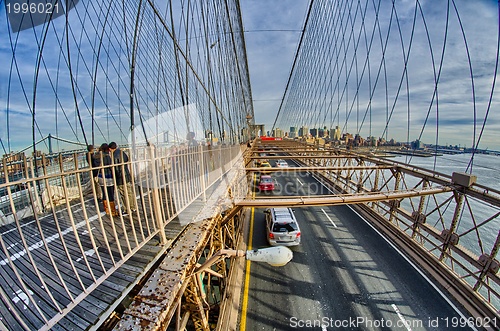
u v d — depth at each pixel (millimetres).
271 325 6074
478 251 11078
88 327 2131
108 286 2596
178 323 2701
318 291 7207
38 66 5457
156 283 2615
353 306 6633
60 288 2592
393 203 10727
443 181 7648
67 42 5320
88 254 3260
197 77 10070
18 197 5148
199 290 3750
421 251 8695
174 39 6848
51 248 3557
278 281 7668
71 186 6941
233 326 6062
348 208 14016
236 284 7520
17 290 2592
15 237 4133
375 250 9406
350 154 16203
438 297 6855
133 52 6043
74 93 5520
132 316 2188
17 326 2131
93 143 6172
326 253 9234
